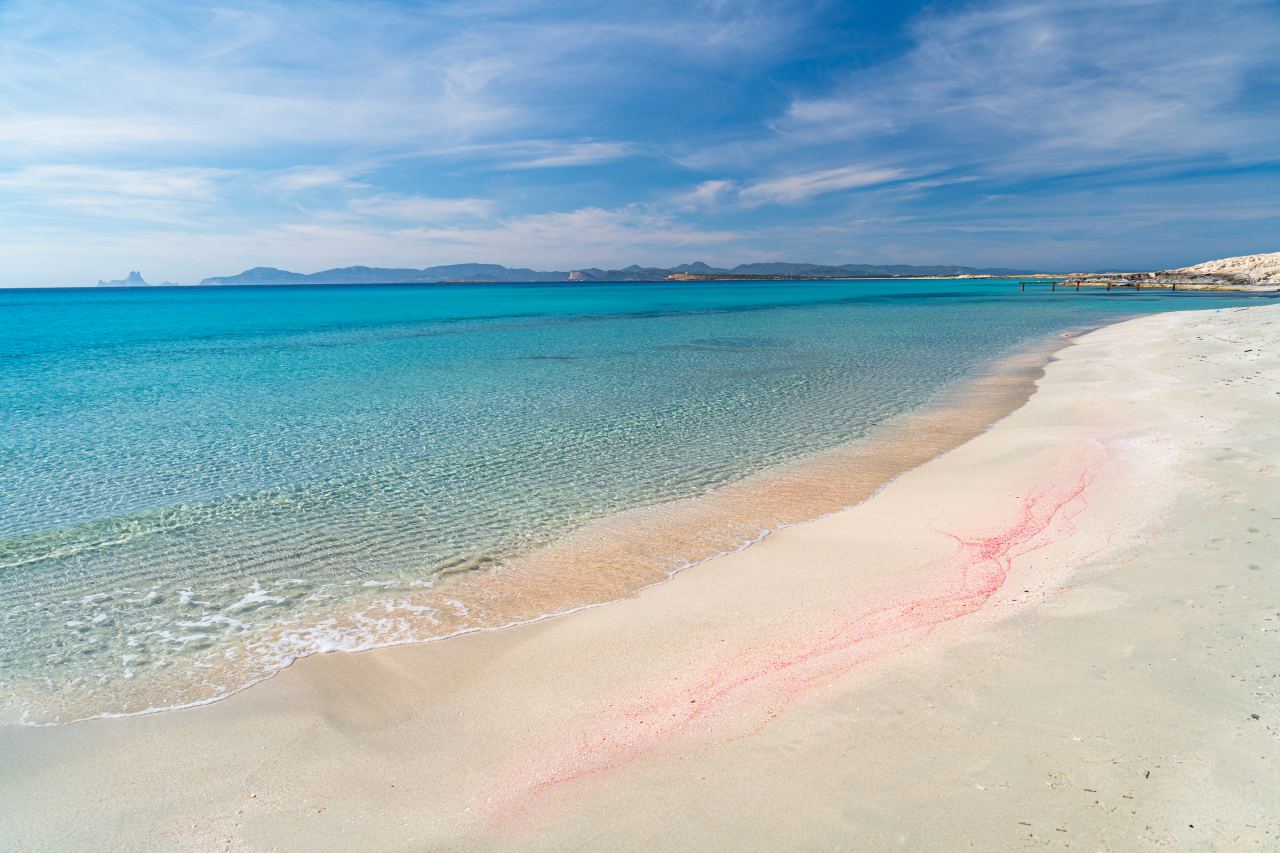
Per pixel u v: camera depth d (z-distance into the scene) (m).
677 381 25.88
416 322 64.69
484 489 13.19
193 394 24.59
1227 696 5.03
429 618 8.18
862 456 14.58
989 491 11.33
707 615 7.70
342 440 17.38
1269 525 7.97
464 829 4.56
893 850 3.98
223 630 8.05
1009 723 5.06
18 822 4.89
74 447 17.00
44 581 9.48
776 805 4.47
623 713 5.84
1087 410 16.62
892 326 50.75
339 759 5.52
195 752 5.71
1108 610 6.62
